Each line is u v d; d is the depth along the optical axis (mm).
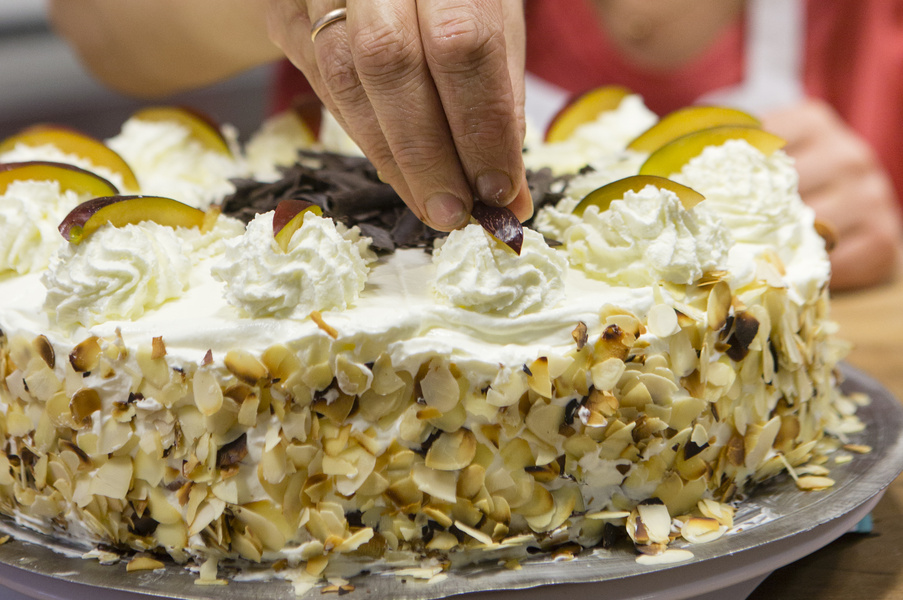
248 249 540
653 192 564
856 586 557
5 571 548
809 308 593
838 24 1021
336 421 531
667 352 547
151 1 843
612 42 1055
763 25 1082
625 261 562
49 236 601
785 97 1059
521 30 574
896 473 572
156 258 558
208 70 896
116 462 545
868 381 669
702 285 557
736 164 616
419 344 531
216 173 712
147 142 708
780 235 605
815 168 861
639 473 545
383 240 592
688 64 1067
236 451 534
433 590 519
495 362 530
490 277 539
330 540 530
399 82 508
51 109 1169
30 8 1083
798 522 544
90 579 535
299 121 771
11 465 571
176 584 531
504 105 509
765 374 569
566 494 542
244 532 537
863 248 842
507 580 523
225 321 538
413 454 533
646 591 521
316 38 526
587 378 538
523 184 547
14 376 559
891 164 1015
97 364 542
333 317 533
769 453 577
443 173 522
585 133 725
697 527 547
